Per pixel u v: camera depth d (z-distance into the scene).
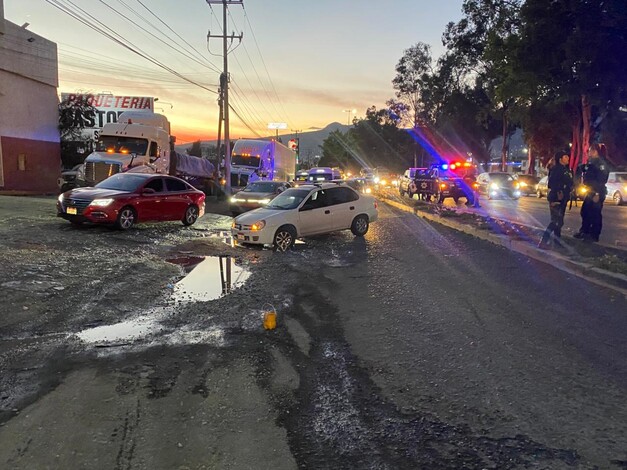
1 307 6.36
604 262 8.48
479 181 31.70
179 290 7.69
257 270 9.38
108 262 9.50
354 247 12.16
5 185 25.62
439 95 56.66
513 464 3.23
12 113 26.00
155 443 3.44
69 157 33.22
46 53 28.42
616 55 20.28
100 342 5.37
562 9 21.05
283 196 13.28
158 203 14.68
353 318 6.30
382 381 4.46
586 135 30.88
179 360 4.91
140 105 45.22
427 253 11.10
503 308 6.65
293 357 5.02
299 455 3.33
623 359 4.91
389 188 49.69
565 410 3.92
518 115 38.72
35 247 10.30
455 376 4.55
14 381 4.38
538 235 12.51
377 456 3.33
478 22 44.19
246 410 3.92
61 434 3.53
